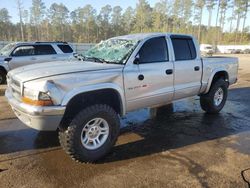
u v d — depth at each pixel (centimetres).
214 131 524
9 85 422
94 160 384
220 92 645
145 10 7125
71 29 8069
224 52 5328
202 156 410
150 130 526
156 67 462
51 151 421
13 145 442
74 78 359
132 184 331
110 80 393
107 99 412
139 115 629
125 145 450
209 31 7312
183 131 522
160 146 447
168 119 600
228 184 332
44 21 7275
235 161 394
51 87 338
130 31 7919
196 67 549
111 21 8406
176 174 355
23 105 351
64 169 366
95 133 386
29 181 335
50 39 7512
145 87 445
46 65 417
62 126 366
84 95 371
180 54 521
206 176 351
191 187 326
